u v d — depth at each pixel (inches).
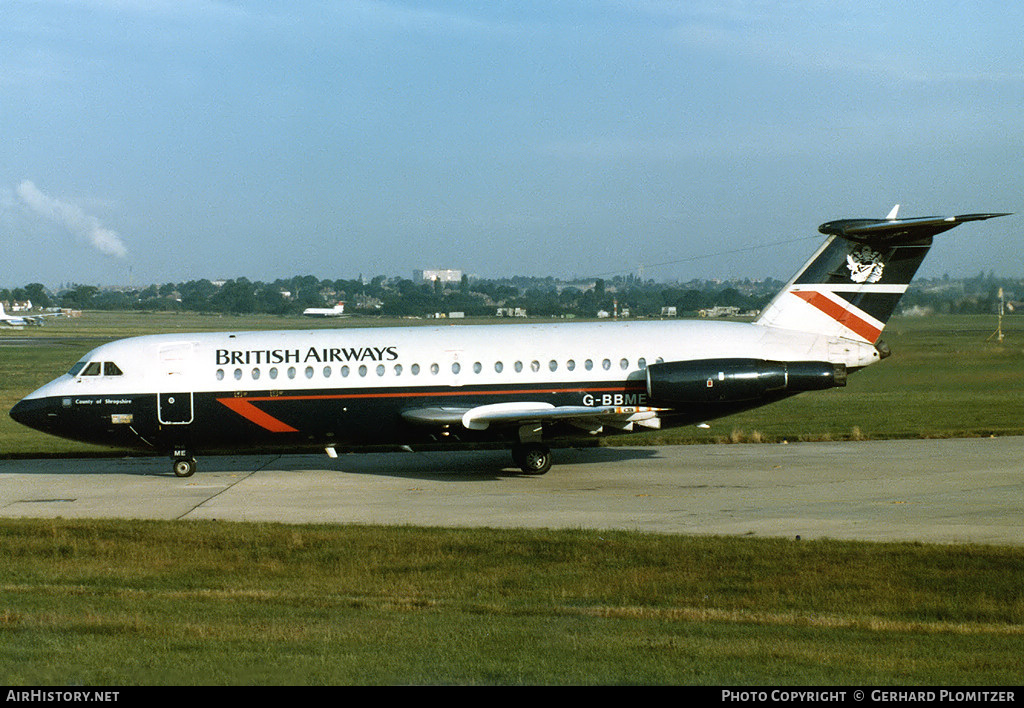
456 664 810.8
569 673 784.9
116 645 869.8
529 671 791.1
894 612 1038.4
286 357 1982.0
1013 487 1720.0
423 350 1982.0
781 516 1508.4
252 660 820.0
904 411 2928.2
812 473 1894.7
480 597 1101.7
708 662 821.2
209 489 1859.0
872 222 1971.0
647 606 1065.5
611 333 2015.3
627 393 1966.0
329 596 1105.4
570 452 2233.0
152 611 1027.3
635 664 812.6
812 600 1077.8
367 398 1959.9
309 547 1338.6
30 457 2322.8
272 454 2322.8
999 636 939.3
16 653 841.5
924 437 2377.0
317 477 1980.8
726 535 1378.0
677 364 1923.0
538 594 1112.8
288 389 1967.3
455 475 1967.3
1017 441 2289.6
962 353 4699.8
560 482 1857.8
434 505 1657.2
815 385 1956.2
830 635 938.1
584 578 1177.4
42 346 6879.9
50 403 1974.7
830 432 2487.7
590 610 1040.2
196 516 1593.3
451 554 1293.1
